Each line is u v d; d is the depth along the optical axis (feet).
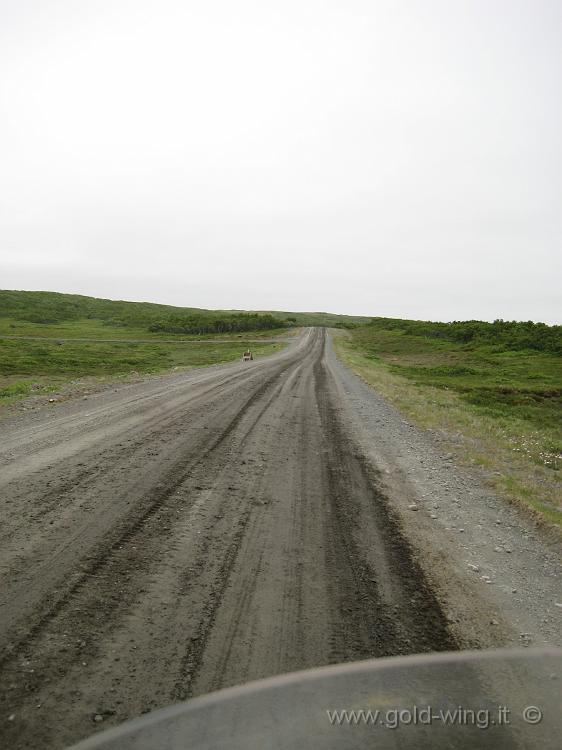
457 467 28.27
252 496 20.25
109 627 10.30
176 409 40.78
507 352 189.06
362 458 28.35
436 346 221.87
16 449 25.17
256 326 355.97
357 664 6.34
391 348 223.10
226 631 10.44
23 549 13.79
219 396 50.34
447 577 14.01
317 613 11.47
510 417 64.85
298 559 14.53
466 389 97.40
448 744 4.50
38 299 481.46
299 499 20.34
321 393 57.77
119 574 12.75
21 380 75.36
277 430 34.55
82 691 8.23
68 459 23.71
